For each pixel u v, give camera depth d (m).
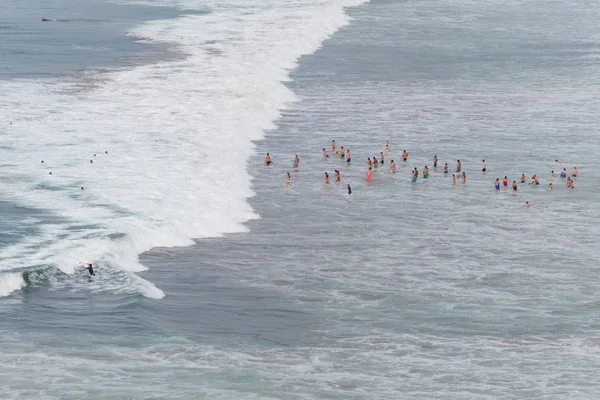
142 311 52.25
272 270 60.59
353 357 48.25
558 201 77.19
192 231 66.62
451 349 49.69
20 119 91.62
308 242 66.31
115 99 101.88
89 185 73.25
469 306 55.56
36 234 62.25
